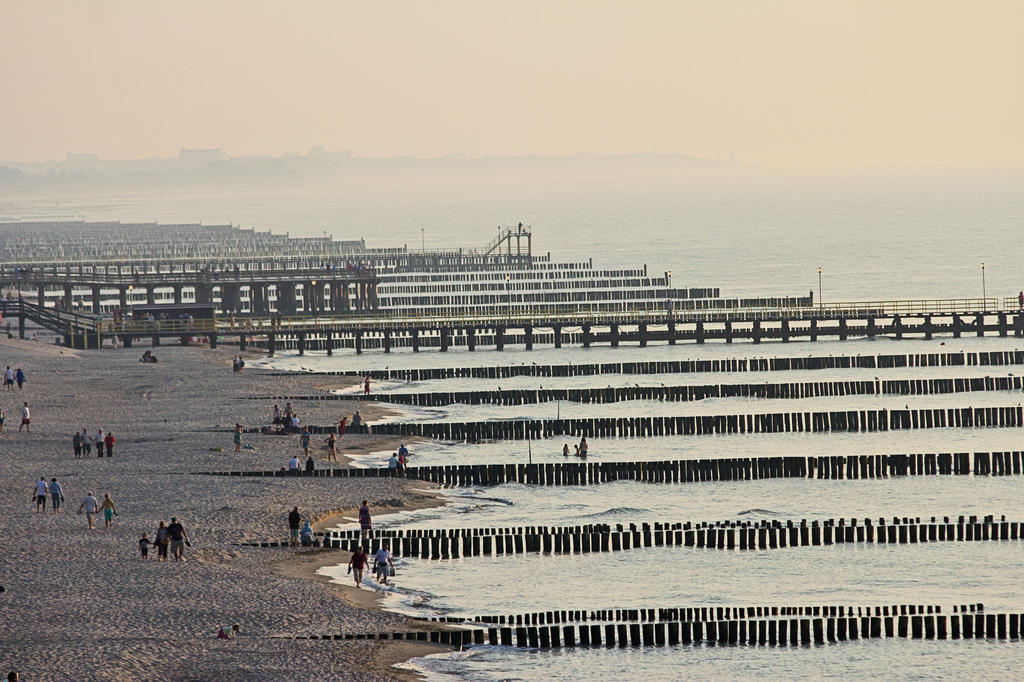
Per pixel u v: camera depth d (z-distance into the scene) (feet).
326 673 634.43
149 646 647.97
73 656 624.18
